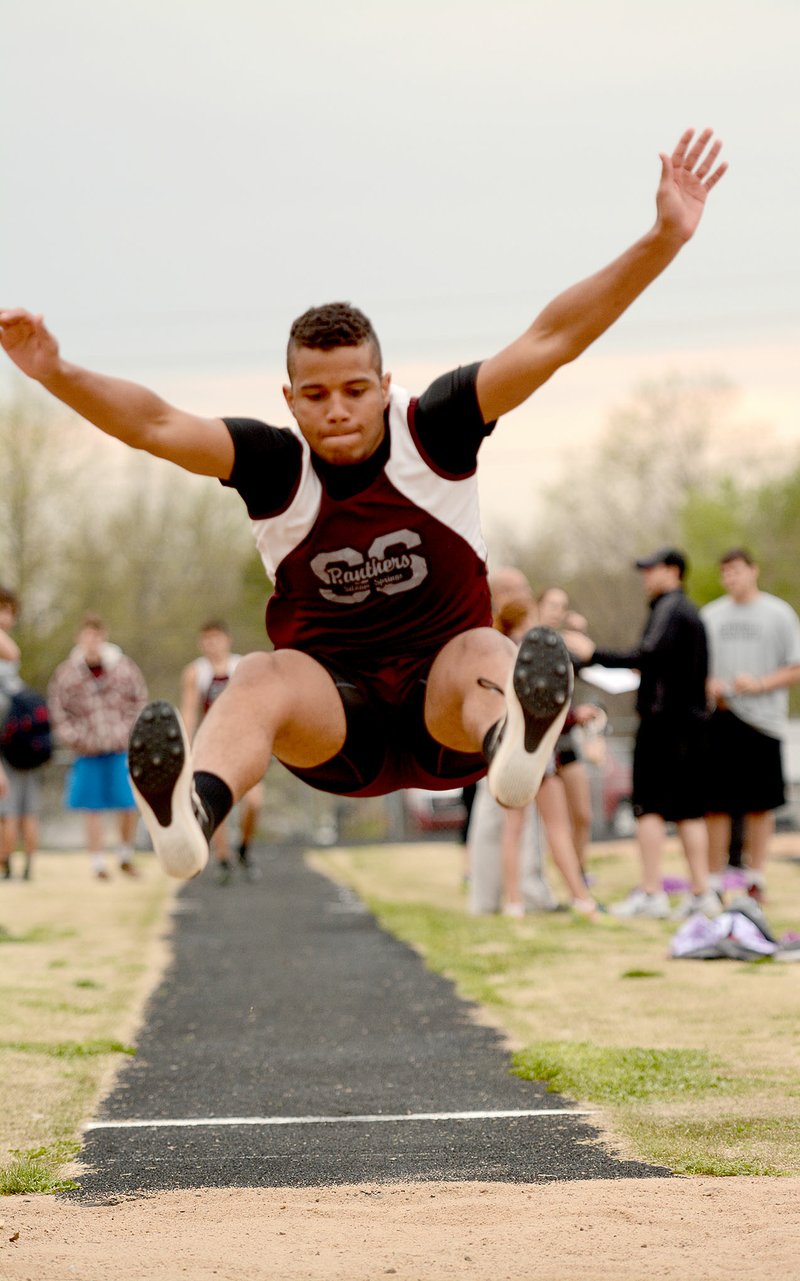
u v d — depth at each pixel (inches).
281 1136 286.2
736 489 2842.0
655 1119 287.7
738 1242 205.8
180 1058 365.7
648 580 634.2
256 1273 197.0
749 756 666.8
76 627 2591.0
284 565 236.8
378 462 226.4
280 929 629.3
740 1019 382.6
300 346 221.5
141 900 757.9
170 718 200.1
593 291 214.2
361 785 251.4
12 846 872.9
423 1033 392.2
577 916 610.9
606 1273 193.2
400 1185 245.8
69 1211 232.1
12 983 470.9
